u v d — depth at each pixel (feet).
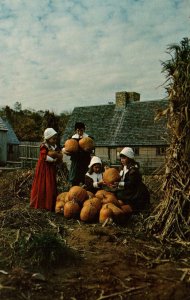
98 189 26.09
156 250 16.90
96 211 22.81
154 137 105.81
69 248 16.65
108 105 126.00
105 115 122.52
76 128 29.04
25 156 81.41
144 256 16.06
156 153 104.63
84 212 22.70
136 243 17.89
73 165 28.84
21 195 34.58
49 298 12.10
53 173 26.73
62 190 34.01
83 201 24.22
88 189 26.03
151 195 28.63
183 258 16.01
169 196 18.94
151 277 13.80
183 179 18.51
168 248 16.96
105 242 18.10
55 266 14.83
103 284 13.19
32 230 19.84
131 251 16.74
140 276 13.89
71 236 19.27
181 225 18.48
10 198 32.73
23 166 75.51
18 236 18.28
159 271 14.44
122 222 22.22
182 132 18.47
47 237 15.81
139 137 108.47
